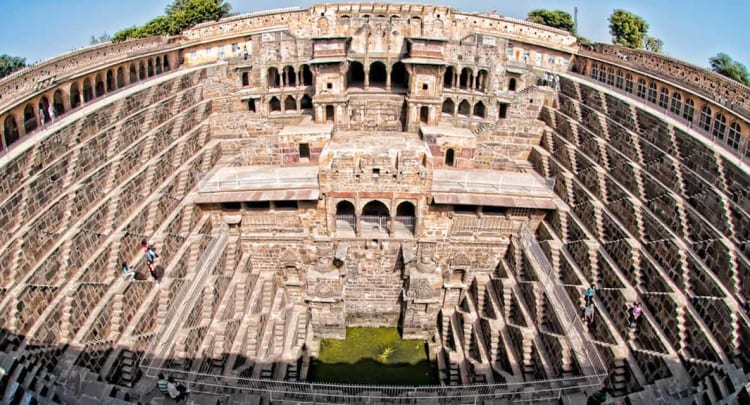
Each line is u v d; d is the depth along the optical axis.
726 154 31.42
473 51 53.09
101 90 41.69
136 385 25.88
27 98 30.69
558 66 59.81
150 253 31.12
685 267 28.50
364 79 54.50
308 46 54.19
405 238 40.94
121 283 28.88
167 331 28.77
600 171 39.12
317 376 37.19
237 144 49.00
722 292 25.67
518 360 32.97
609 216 35.34
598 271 33.97
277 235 41.00
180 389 25.11
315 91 50.41
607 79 51.41
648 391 24.38
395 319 43.50
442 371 37.28
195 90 49.97
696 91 36.91
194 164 43.12
